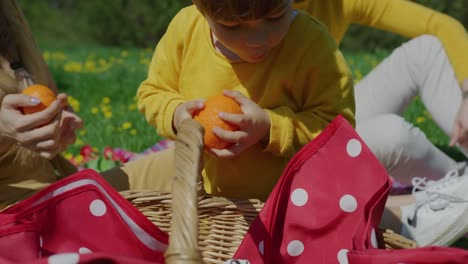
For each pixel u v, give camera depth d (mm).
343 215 1965
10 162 2309
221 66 2168
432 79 3297
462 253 1656
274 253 2010
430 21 3264
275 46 2146
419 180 3078
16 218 1903
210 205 2082
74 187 1993
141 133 4414
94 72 7422
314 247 1998
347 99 2191
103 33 16484
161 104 2209
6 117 2057
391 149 2979
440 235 2547
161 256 2045
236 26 1870
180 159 1620
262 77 2158
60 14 17859
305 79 2180
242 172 2230
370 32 13203
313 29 2160
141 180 2498
